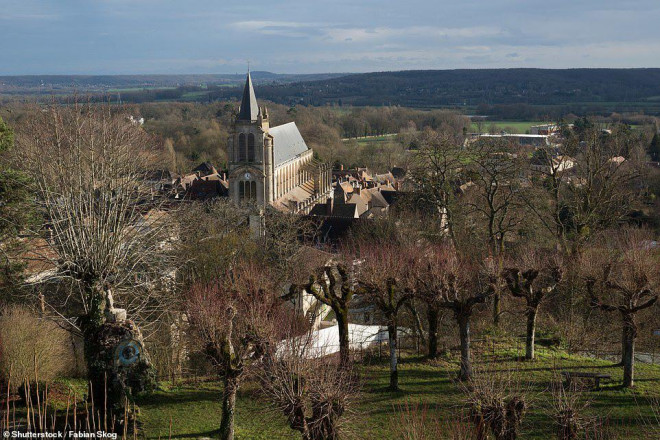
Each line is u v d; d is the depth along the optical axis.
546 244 75.06
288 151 143.25
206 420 36.00
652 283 50.38
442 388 41.06
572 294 56.38
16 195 48.16
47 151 49.38
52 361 37.81
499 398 31.28
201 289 48.78
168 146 182.88
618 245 70.06
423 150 65.56
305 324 53.34
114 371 32.44
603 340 54.12
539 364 45.84
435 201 66.19
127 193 49.09
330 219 93.00
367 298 55.03
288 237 68.88
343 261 59.75
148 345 46.16
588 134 68.19
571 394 35.47
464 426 32.56
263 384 36.28
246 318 39.47
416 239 72.31
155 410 37.50
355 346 51.94
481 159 62.56
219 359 34.88
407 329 57.47
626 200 74.38
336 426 31.03
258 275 51.50
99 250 36.56
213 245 59.69
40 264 52.75
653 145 151.38
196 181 140.25
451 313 56.56
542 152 69.31
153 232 53.31
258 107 129.75
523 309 55.62
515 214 66.88
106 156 47.19
